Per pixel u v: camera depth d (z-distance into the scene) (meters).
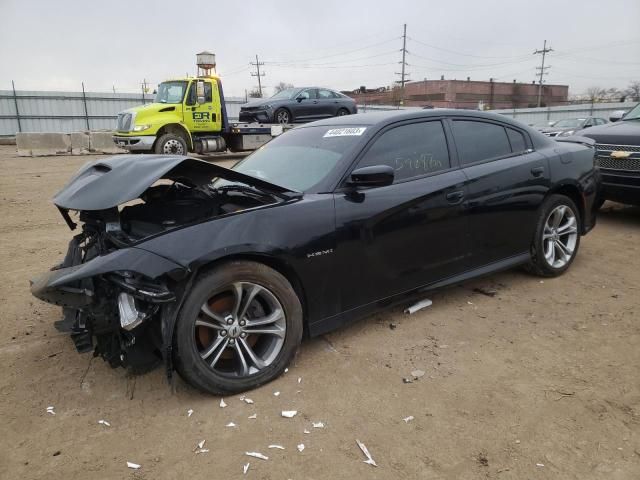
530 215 4.37
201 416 2.69
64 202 3.00
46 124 33.97
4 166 15.20
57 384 3.01
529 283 4.59
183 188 3.59
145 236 2.90
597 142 6.69
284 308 2.98
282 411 2.71
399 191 3.49
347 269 3.25
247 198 3.32
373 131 3.57
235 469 2.29
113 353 2.75
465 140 4.04
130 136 14.88
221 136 17.02
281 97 18.64
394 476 2.24
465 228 3.88
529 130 4.57
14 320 3.92
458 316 3.90
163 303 2.58
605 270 4.95
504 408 2.72
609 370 3.09
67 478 2.24
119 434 2.54
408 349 3.39
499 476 2.23
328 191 3.25
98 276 2.65
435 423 2.61
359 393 2.88
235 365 2.92
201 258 2.64
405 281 3.59
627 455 2.35
